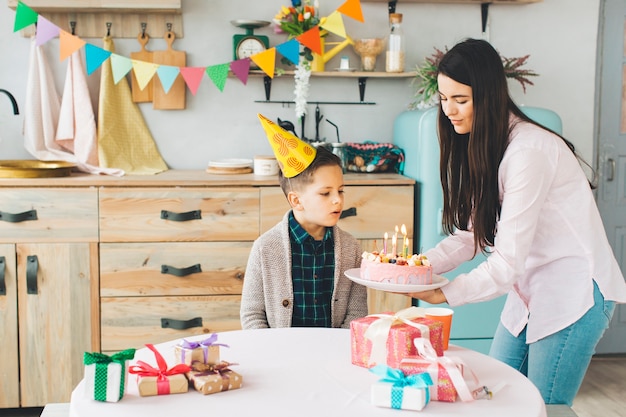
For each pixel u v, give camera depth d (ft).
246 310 6.15
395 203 9.99
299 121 11.55
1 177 9.46
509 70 10.69
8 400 9.68
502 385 4.36
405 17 11.50
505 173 5.60
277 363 4.69
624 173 12.46
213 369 4.34
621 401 10.34
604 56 12.23
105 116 10.77
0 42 10.82
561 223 5.78
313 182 5.93
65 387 9.72
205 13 11.18
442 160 6.19
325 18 10.70
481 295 5.42
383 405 3.96
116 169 10.32
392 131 11.73
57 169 9.75
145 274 9.64
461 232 6.38
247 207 9.73
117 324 9.68
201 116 11.35
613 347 12.57
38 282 9.54
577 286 5.78
